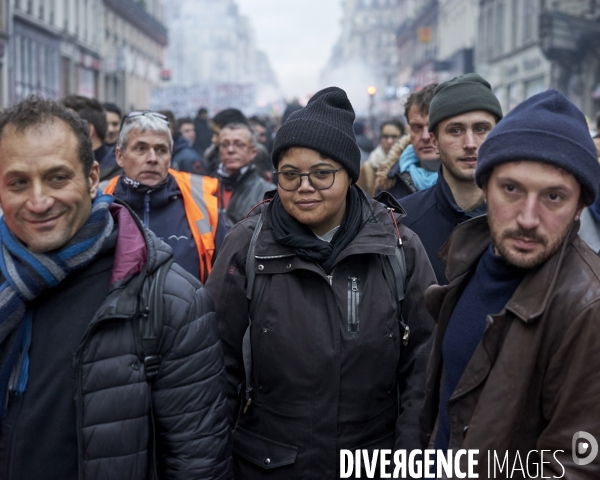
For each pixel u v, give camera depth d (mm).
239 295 2408
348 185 2408
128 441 1880
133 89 50219
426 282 2428
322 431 2301
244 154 5332
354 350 2303
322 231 2418
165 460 2020
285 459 2309
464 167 3113
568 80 25875
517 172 1638
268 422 2365
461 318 1878
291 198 2330
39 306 1925
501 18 34781
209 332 2037
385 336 2338
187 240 3641
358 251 2318
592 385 1588
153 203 3670
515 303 1689
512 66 33000
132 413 1890
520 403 1660
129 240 1953
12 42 27266
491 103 3102
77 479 1886
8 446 1871
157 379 1973
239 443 2418
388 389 2387
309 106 2365
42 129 1807
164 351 1964
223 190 5254
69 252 1864
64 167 1819
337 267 2359
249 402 2406
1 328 1838
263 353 2350
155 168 3664
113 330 1892
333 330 2303
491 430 1669
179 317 1971
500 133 1678
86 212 1901
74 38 35562
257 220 2467
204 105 20578
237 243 2441
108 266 1958
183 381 1977
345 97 2416
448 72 44438
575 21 23578
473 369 1755
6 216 1852
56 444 1873
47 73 31922
